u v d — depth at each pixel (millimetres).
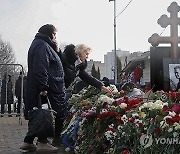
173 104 4051
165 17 5480
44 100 6348
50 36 6383
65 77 7043
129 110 4555
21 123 12164
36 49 6098
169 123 3574
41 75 5977
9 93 15062
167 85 5234
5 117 15578
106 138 4719
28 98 6156
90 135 5285
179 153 3531
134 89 6238
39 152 5965
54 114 6230
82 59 7086
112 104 5109
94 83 7000
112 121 4809
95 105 5570
